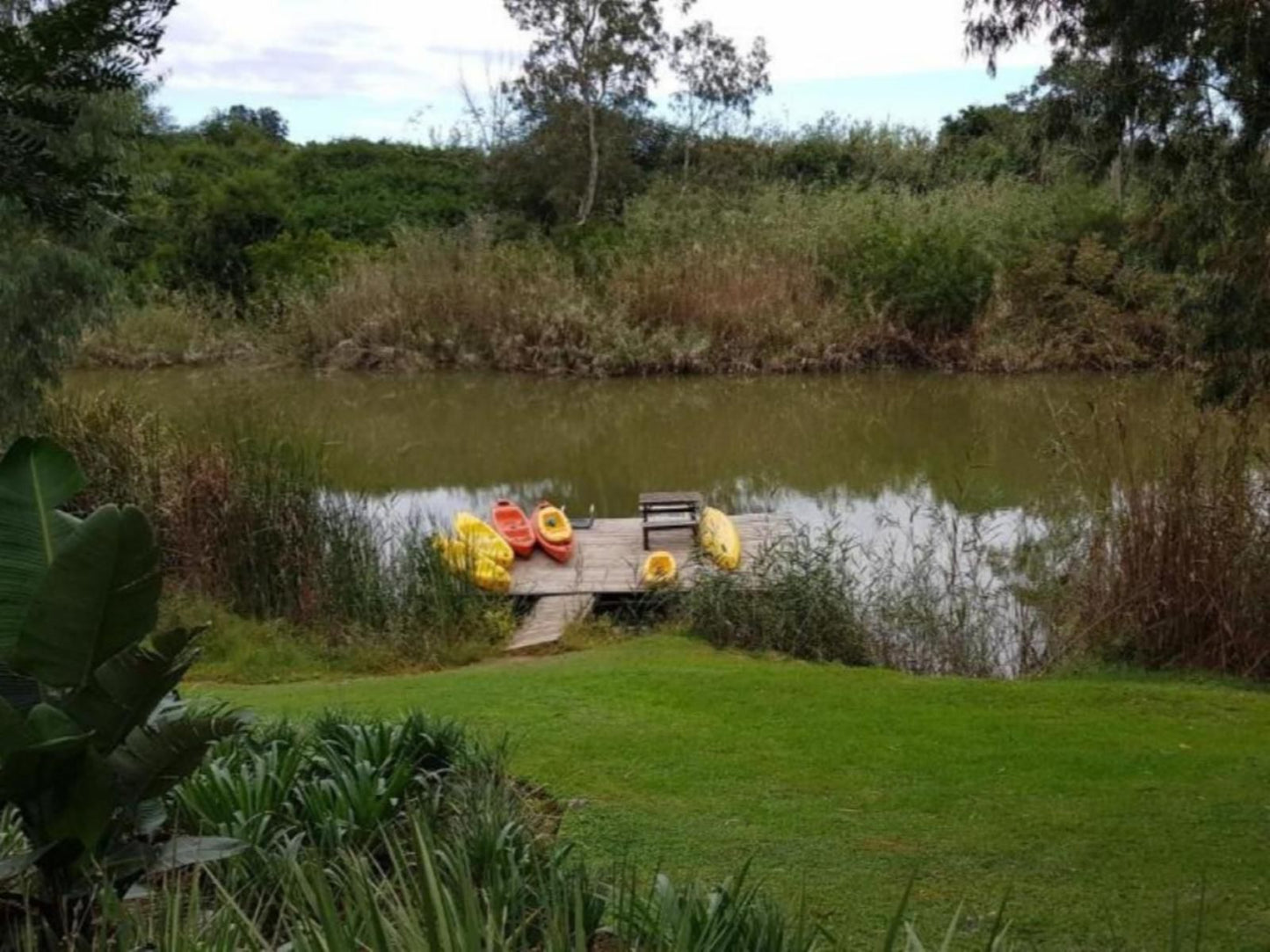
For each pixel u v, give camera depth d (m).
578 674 7.46
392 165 36.34
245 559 9.56
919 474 15.53
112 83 2.44
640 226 27.41
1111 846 4.67
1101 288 24.08
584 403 21.88
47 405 11.45
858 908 4.10
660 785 5.34
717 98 34.25
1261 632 7.97
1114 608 8.39
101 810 2.82
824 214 26.70
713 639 9.02
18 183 2.51
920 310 24.64
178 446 10.60
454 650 8.98
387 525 10.92
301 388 23.45
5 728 2.78
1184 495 8.30
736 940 2.61
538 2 32.28
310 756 4.51
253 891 3.28
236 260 29.52
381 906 2.36
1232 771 5.55
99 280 11.27
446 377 24.78
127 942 2.61
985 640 8.79
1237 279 7.36
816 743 5.96
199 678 8.39
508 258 26.36
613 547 11.78
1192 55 6.84
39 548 2.97
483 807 3.99
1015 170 29.25
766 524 12.29
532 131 33.12
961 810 5.05
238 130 38.38
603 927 3.09
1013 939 3.89
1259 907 4.12
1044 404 20.27
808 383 23.53
